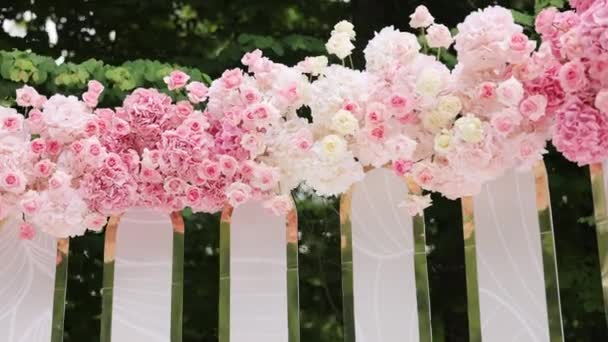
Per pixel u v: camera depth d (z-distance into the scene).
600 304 3.74
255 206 2.58
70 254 3.93
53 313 2.52
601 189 2.35
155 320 2.51
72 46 4.43
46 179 2.54
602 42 2.20
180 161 2.48
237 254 2.54
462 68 2.41
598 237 2.34
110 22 4.52
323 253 4.23
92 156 2.48
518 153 2.36
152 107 2.55
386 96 2.44
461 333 4.16
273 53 3.88
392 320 2.44
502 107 2.38
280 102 2.50
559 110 2.29
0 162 2.49
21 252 2.57
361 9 4.30
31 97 2.57
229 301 2.51
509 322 2.37
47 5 4.46
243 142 2.46
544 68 2.33
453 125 2.44
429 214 3.97
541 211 2.41
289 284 2.51
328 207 4.25
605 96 2.23
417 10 2.51
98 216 2.52
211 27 4.71
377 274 2.48
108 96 3.31
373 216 2.53
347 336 2.45
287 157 2.47
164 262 2.56
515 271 2.40
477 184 2.44
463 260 4.11
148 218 2.59
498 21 2.35
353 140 2.47
